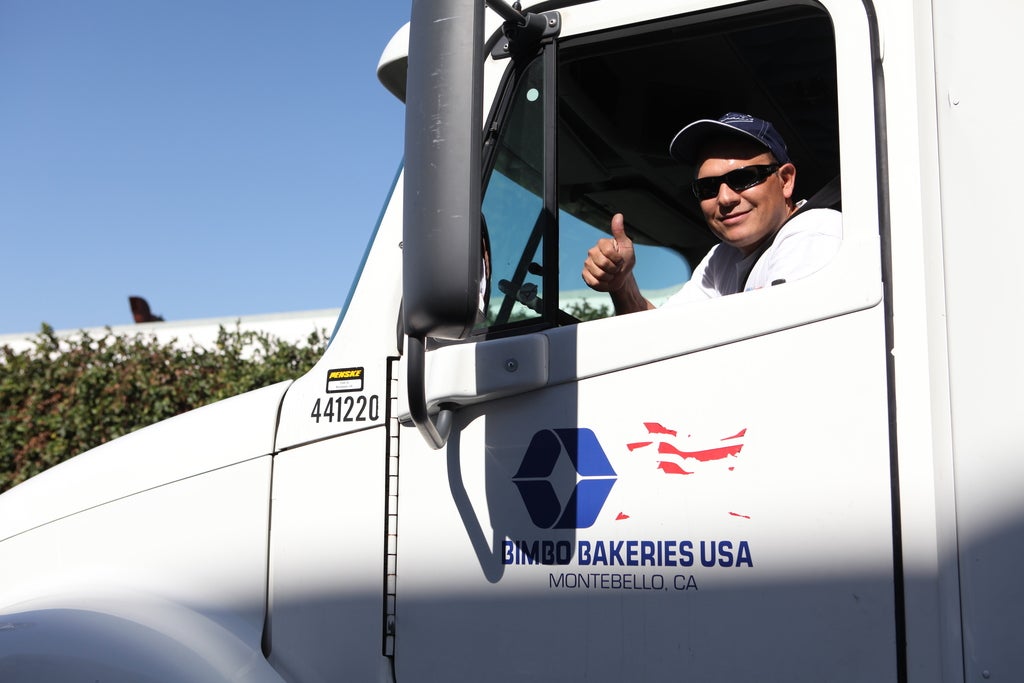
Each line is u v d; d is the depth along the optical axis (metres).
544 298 2.10
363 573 2.09
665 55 2.49
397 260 2.24
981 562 1.70
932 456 1.75
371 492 2.12
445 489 2.06
